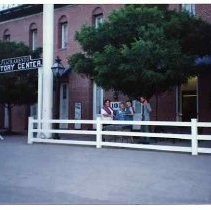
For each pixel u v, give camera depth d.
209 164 9.10
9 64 15.33
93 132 13.09
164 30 14.12
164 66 13.51
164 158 10.12
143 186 6.93
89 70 15.38
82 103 21.97
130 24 14.31
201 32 14.91
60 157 10.45
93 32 14.86
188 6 18.72
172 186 6.91
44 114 15.46
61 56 23.19
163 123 11.60
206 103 17.70
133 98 16.03
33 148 12.75
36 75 19.81
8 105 21.00
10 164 9.38
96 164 9.20
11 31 26.17
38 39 24.75
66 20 23.28
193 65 14.49
